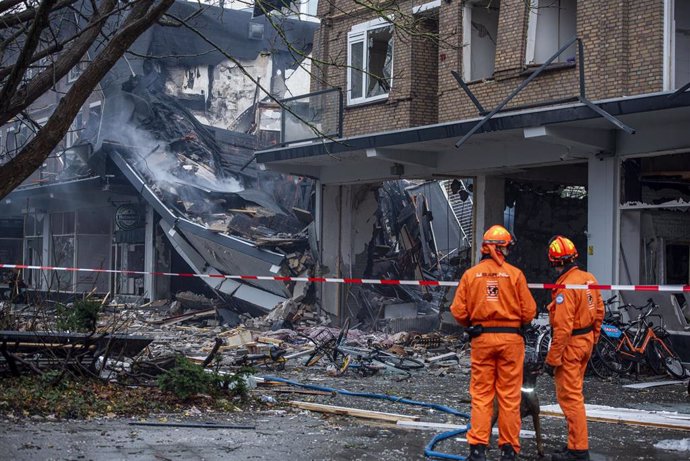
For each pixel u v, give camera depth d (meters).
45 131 8.97
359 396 11.23
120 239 31.83
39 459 6.90
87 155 30.27
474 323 7.26
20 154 8.97
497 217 19.89
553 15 17.77
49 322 12.35
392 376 13.74
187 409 9.46
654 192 15.52
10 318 12.48
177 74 34.69
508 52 17.75
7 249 39.88
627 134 15.82
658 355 14.16
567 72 16.55
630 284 15.91
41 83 9.53
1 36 10.84
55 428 8.11
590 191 16.44
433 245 26.86
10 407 8.81
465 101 18.86
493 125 16.31
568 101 15.83
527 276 20.77
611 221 16.03
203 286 29.12
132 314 25.08
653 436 8.94
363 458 7.48
